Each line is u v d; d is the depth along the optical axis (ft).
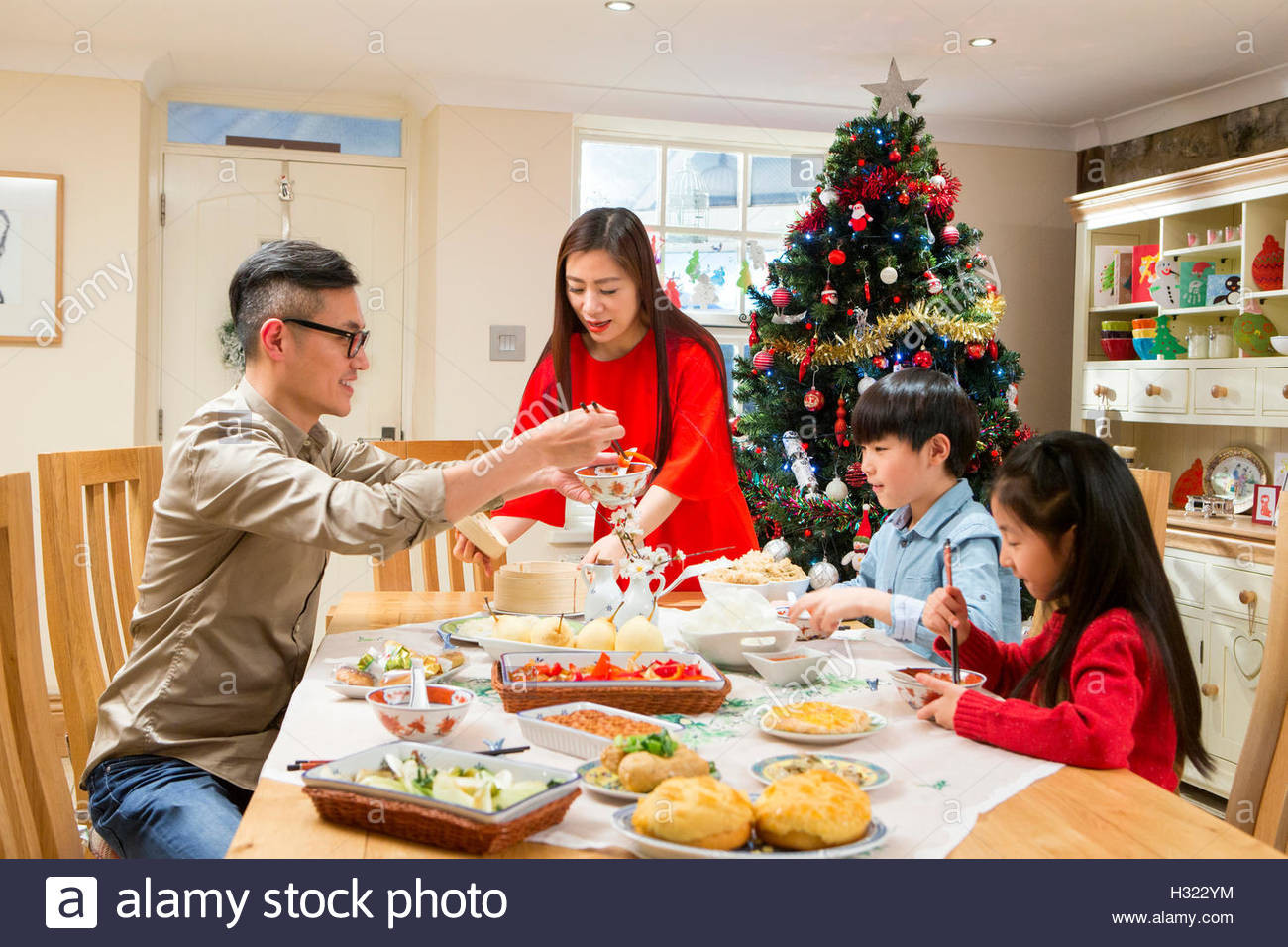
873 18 10.48
